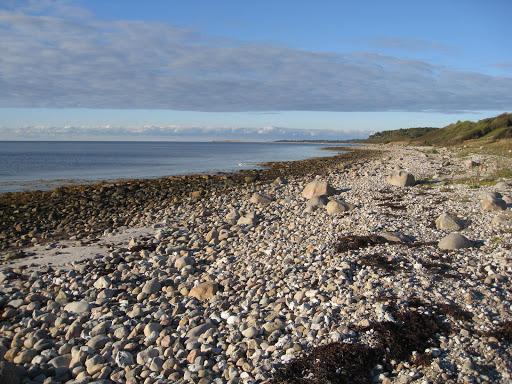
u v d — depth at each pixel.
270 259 13.52
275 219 20.36
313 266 12.34
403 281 10.60
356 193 26.06
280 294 10.59
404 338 8.12
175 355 8.29
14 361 8.38
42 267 14.37
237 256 14.52
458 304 9.41
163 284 12.23
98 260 14.87
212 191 32.22
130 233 19.33
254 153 122.00
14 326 9.98
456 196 23.08
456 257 12.64
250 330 8.73
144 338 9.02
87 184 38.09
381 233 14.70
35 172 52.66
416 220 17.75
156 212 24.41
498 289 10.27
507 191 23.38
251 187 34.00
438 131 142.38
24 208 25.42
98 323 9.72
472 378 6.99
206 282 11.37
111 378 7.67
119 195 30.47
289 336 8.52
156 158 91.69
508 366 7.31
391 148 122.75
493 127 105.75
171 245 16.56
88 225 21.27
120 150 156.62
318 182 26.41
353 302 9.68
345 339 8.16
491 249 13.30
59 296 11.52
